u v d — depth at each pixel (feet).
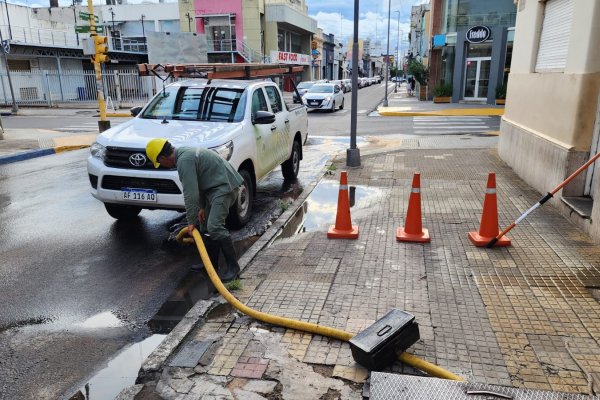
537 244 17.10
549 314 12.45
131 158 18.34
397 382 9.13
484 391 8.86
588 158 19.85
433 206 22.31
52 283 15.51
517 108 29.32
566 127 20.68
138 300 14.34
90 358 11.46
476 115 72.23
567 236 17.79
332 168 31.27
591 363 10.42
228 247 14.76
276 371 10.40
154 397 9.73
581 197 20.17
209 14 134.21
